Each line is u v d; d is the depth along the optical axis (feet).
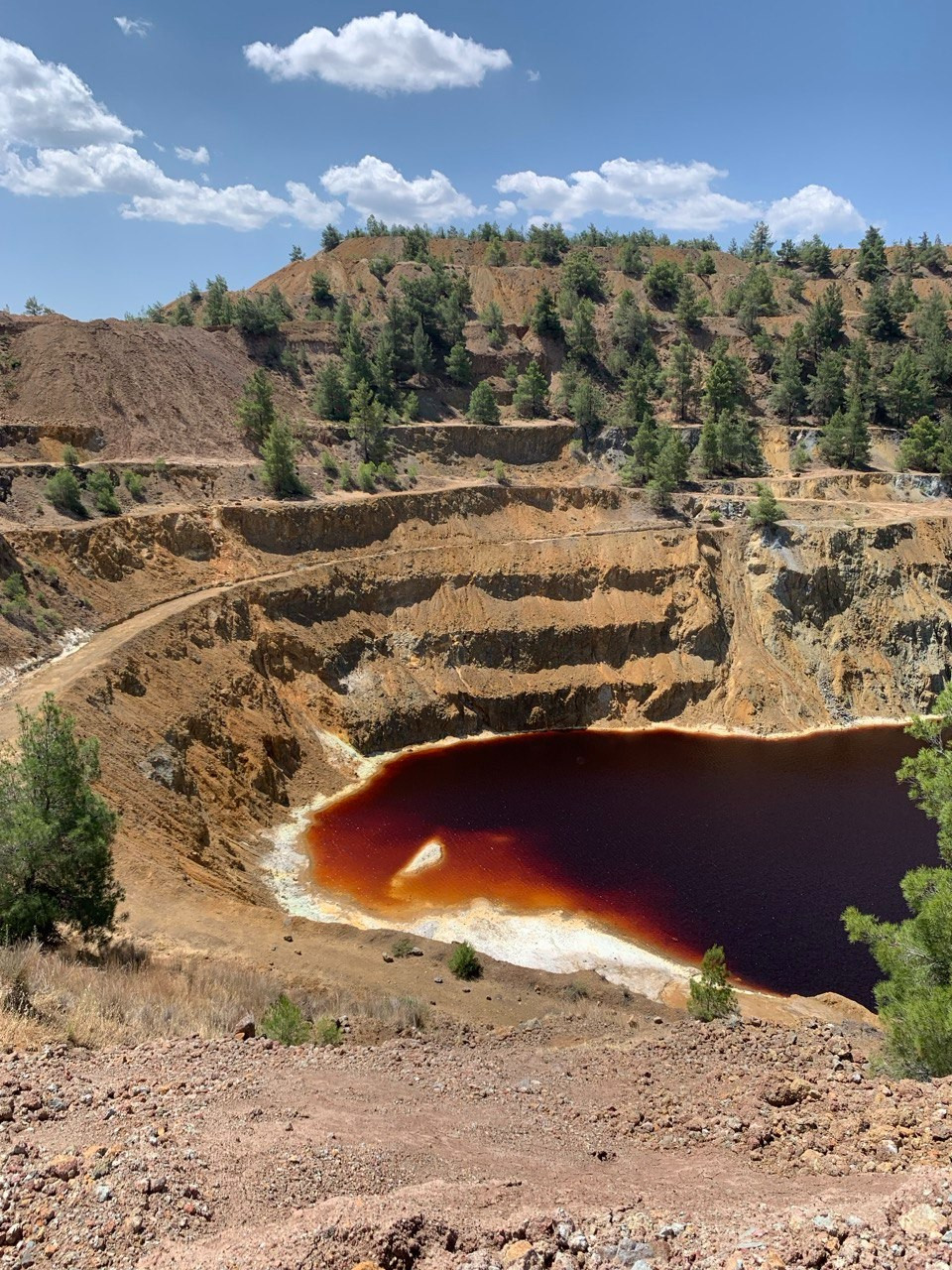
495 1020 88.79
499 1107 45.57
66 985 54.75
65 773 72.90
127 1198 25.82
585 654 232.73
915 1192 26.04
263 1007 72.38
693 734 222.07
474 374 345.92
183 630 173.37
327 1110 38.81
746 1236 24.53
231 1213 26.25
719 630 239.71
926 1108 39.06
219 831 138.41
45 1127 31.94
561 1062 57.77
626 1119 43.21
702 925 130.41
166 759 136.26
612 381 353.31
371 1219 24.82
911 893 60.34
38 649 148.56
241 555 211.20
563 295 390.63
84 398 236.63
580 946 123.34
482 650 223.51
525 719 220.43
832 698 234.79
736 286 430.20
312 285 378.53
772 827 163.22
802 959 122.11
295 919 106.42
